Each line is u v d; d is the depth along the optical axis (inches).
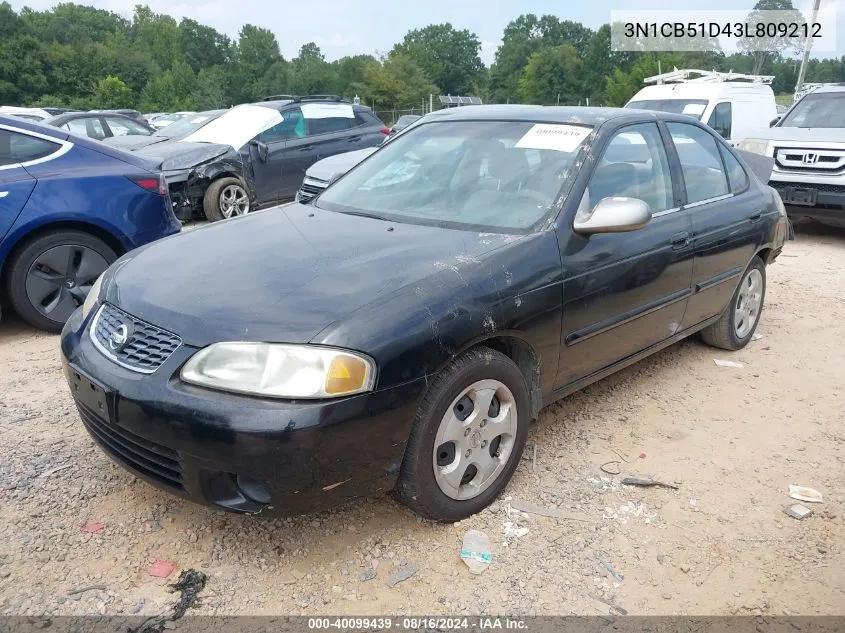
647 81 547.5
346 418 94.3
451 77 4623.5
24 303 196.2
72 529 112.8
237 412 92.2
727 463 138.9
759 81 508.1
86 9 5019.7
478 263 113.7
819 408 164.2
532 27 4694.9
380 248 118.7
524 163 140.9
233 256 118.3
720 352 197.9
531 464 135.6
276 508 97.0
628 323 143.8
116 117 538.3
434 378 104.0
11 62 2773.1
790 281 277.7
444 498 111.3
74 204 198.7
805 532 118.0
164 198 220.4
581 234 128.8
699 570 108.5
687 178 165.3
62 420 148.9
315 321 96.8
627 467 136.1
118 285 115.3
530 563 108.2
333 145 422.9
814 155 333.1
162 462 100.5
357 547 110.6
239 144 387.2
